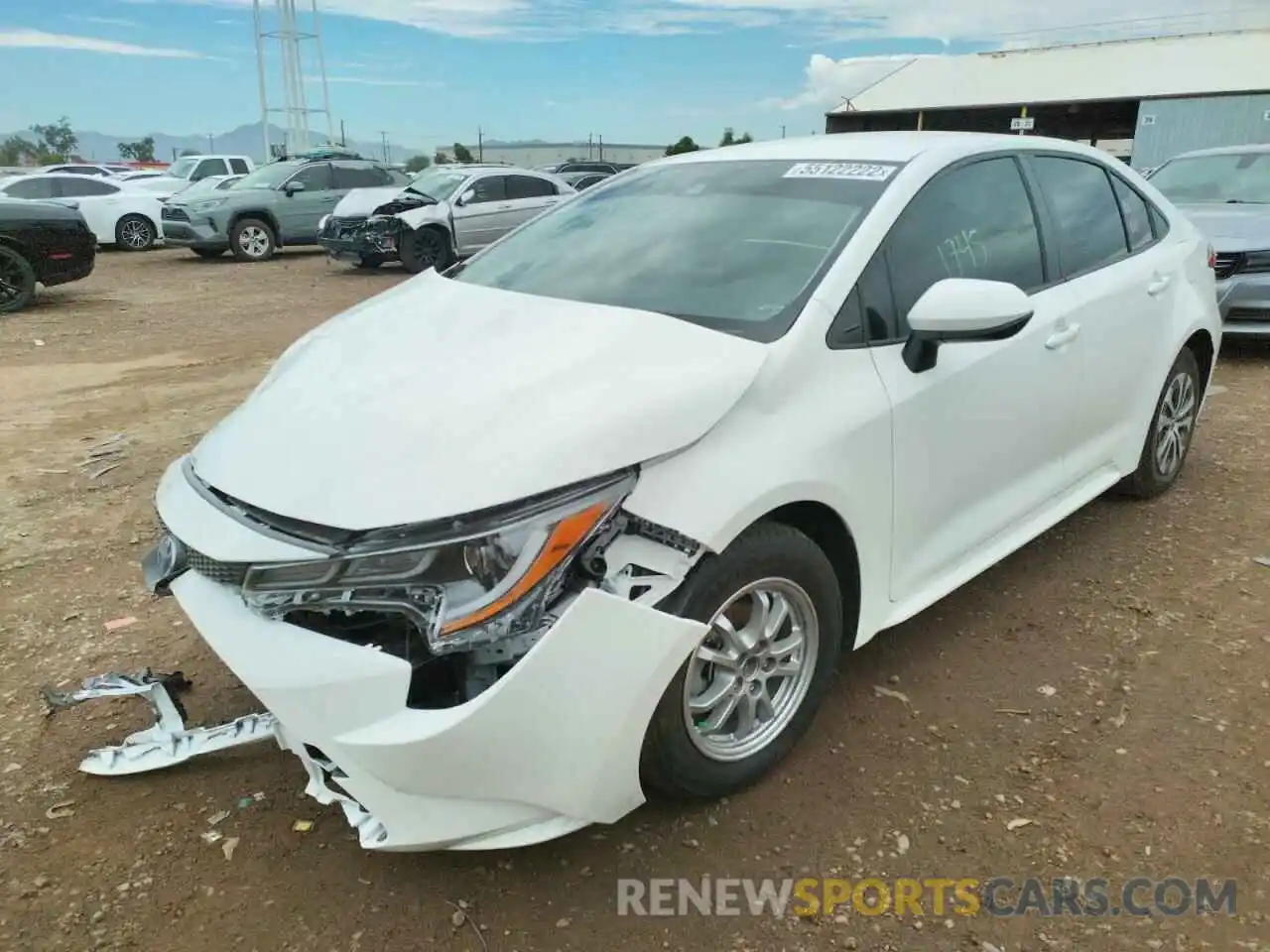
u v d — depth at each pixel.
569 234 3.50
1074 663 3.31
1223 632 3.48
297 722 2.16
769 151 3.60
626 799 2.31
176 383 7.68
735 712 2.62
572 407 2.28
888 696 3.13
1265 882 2.37
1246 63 35.91
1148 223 4.32
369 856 2.51
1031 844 2.50
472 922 2.30
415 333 2.88
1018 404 3.32
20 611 3.81
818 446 2.54
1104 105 37.03
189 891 2.40
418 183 16.17
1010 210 3.49
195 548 2.30
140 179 21.03
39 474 5.40
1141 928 2.25
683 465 2.30
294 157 19.44
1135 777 2.74
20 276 11.36
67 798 2.73
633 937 2.25
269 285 14.15
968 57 42.81
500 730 2.05
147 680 2.93
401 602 2.07
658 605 2.24
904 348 2.86
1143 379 4.15
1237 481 4.92
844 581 2.84
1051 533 4.34
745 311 2.74
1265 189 8.20
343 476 2.22
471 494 2.10
